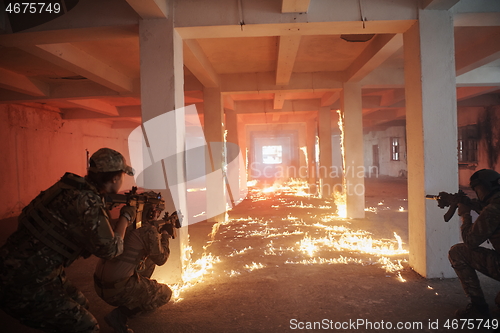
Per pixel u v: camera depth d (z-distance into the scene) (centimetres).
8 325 321
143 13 402
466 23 448
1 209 983
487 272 292
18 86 762
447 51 411
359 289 380
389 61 759
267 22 420
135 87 829
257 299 361
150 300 314
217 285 404
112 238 220
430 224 406
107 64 708
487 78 864
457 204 324
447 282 394
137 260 292
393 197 1241
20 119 1070
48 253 209
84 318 221
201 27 420
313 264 475
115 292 281
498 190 294
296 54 657
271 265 477
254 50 650
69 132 1357
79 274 467
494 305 329
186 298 366
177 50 432
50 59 562
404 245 572
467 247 305
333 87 830
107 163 234
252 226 770
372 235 647
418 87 417
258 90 829
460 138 1559
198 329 299
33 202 220
